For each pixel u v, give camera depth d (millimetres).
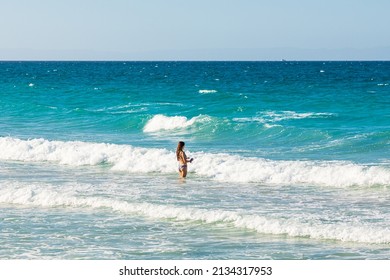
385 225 19250
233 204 22406
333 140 38500
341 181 26125
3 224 20156
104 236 18766
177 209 21031
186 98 71438
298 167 28156
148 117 48969
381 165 29500
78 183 26438
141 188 25391
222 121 45125
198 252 17234
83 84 107750
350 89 87188
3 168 30500
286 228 18969
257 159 30344
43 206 22609
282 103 63531
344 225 19125
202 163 29703
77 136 43188
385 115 50469
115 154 32375
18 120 53656
